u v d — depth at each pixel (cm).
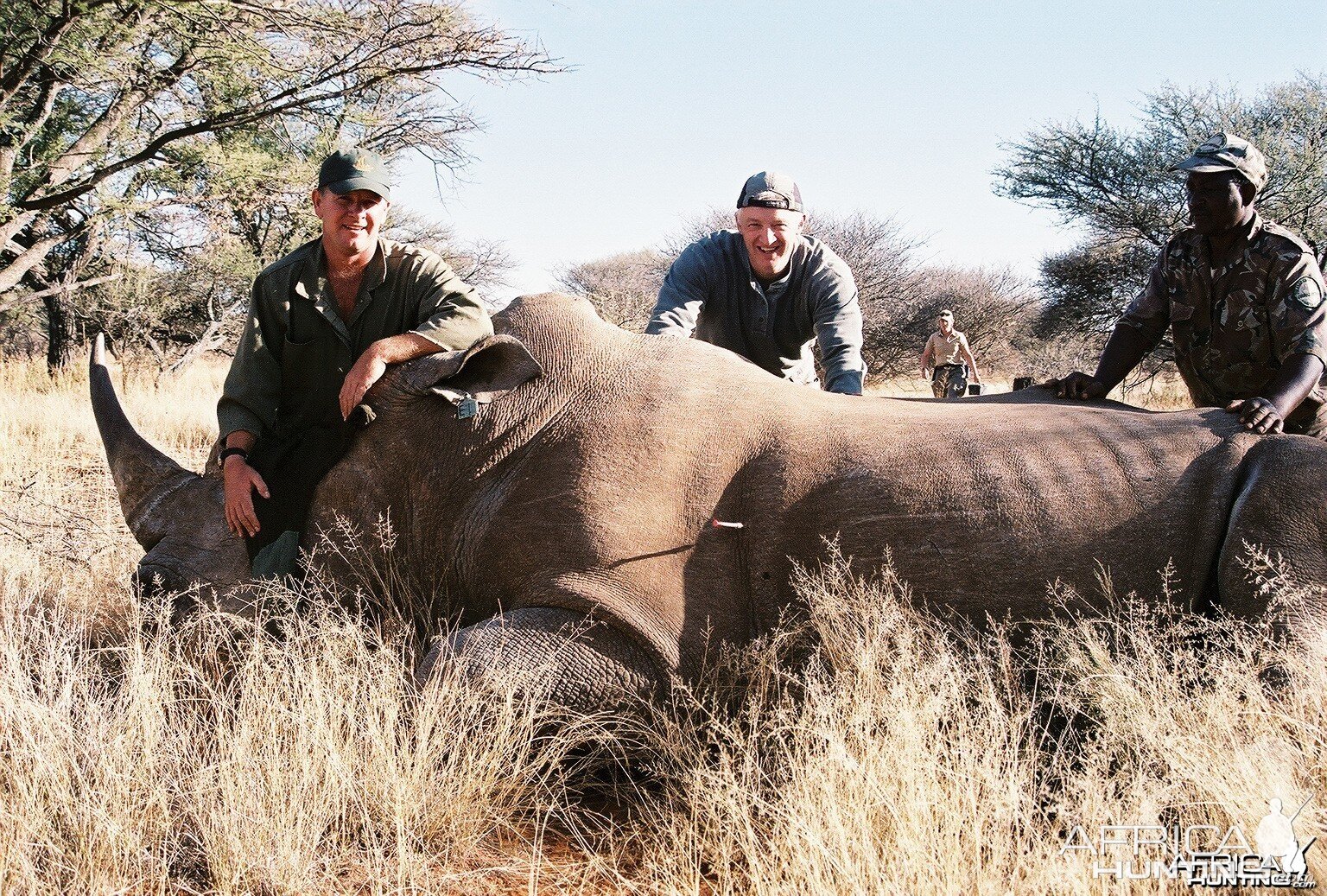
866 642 347
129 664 358
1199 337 512
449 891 301
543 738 354
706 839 313
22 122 1511
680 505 380
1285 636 348
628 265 3894
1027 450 385
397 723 339
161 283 2634
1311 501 361
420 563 406
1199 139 2245
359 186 406
